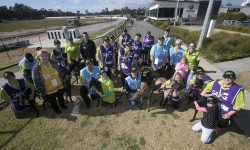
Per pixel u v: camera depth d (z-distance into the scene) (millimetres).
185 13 35125
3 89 3924
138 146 3436
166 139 3590
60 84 4254
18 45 16375
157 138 3627
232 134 3654
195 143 3461
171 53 5855
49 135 3783
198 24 30375
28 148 3459
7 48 15391
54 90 4129
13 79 3914
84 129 3945
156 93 5418
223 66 7523
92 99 5113
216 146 3371
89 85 4562
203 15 32062
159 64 5676
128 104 4930
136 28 25812
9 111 4699
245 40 10195
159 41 5320
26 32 31453
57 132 3869
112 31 15648
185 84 5070
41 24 53031
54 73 4031
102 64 5773
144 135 3719
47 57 3781
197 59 5152
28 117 4430
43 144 3545
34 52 13555
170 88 4375
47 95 4125
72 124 4125
